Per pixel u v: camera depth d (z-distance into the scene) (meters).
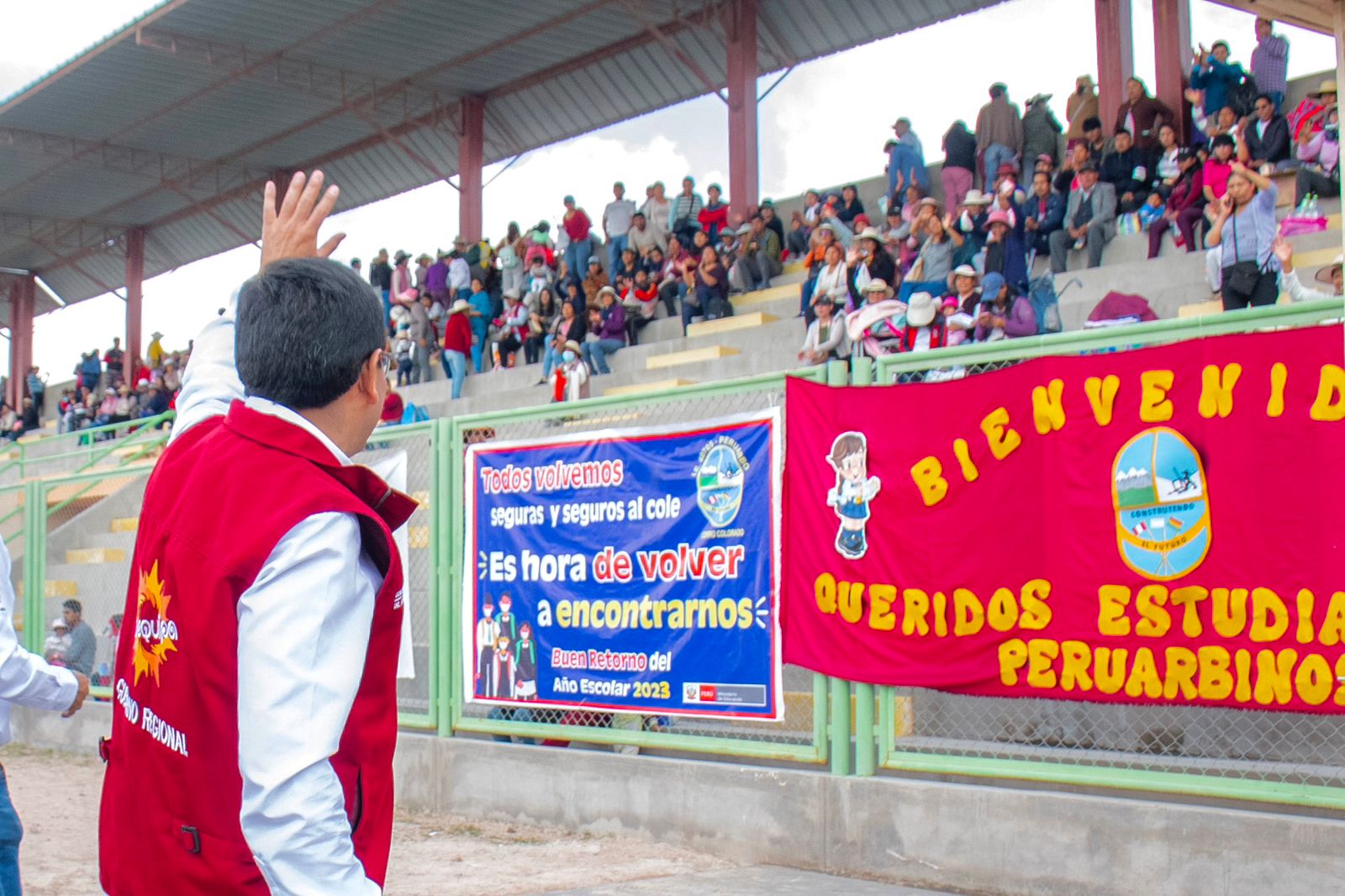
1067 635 6.04
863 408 6.77
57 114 26.19
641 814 7.50
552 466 8.13
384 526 1.95
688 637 7.41
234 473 1.97
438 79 24.84
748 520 7.21
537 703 8.11
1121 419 5.96
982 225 14.05
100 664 13.07
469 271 20.42
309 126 27.09
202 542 1.94
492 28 22.39
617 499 7.80
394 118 26.48
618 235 19.73
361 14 21.61
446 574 8.76
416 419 15.28
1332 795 5.32
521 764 8.11
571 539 8.01
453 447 8.82
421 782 8.66
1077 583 6.02
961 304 12.72
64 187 30.80
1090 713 7.37
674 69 23.19
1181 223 13.39
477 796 8.33
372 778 1.97
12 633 3.54
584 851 7.26
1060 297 14.03
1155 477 5.84
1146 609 5.82
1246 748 6.84
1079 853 5.85
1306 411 5.50
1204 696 5.65
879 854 6.48
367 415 2.14
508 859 7.05
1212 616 5.65
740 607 7.21
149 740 2.03
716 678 7.28
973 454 6.39
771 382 7.25
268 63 23.59
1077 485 6.06
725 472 7.33
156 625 2.02
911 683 6.48
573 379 16.47
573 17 21.88
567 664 7.97
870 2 20.34
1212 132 13.73
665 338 18.19
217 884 1.93
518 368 18.84
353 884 1.78
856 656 6.70
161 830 2.00
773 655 7.05
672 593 7.51
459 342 19.14
